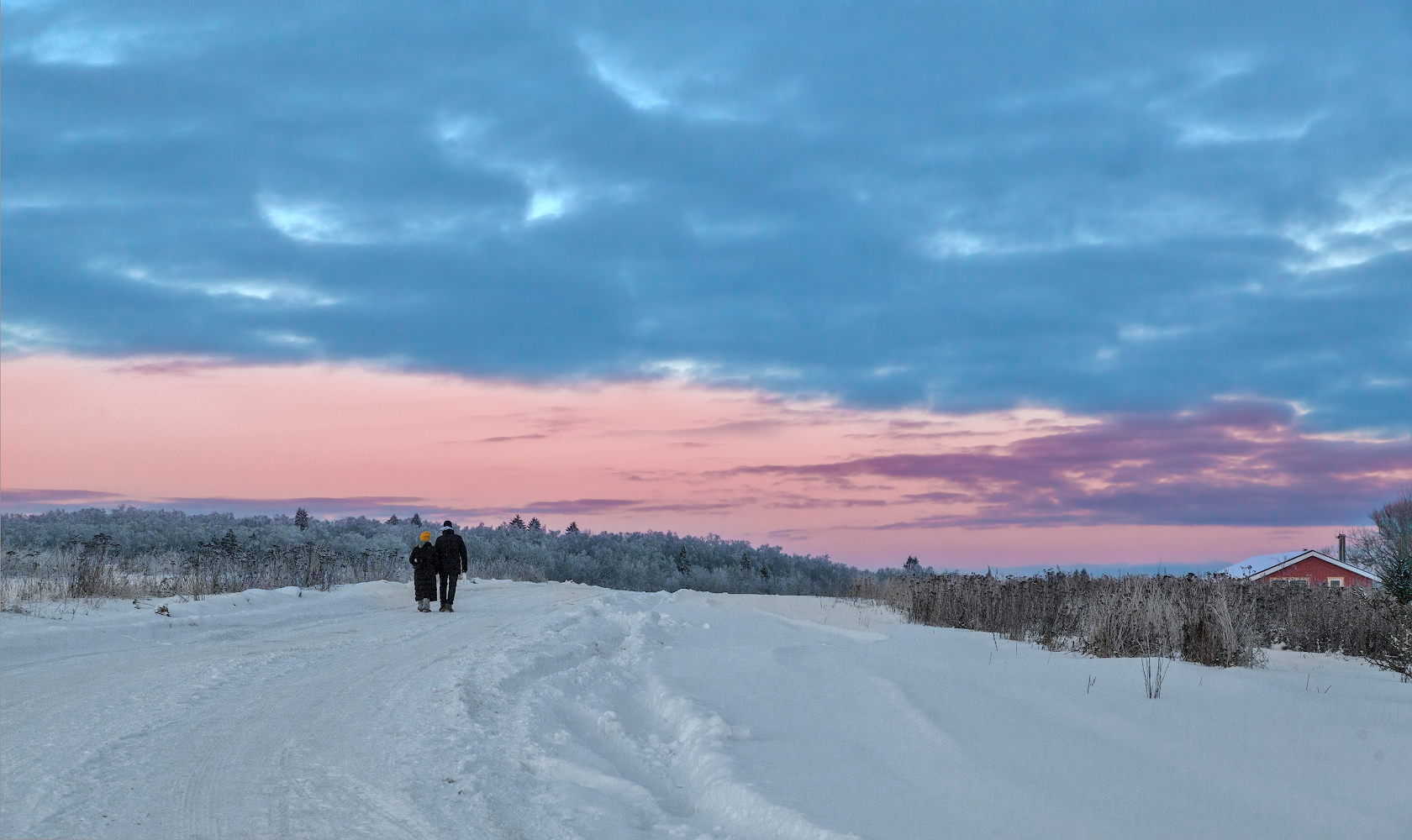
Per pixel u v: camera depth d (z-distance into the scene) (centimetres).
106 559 2116
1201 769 637
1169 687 954
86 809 553
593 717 821
